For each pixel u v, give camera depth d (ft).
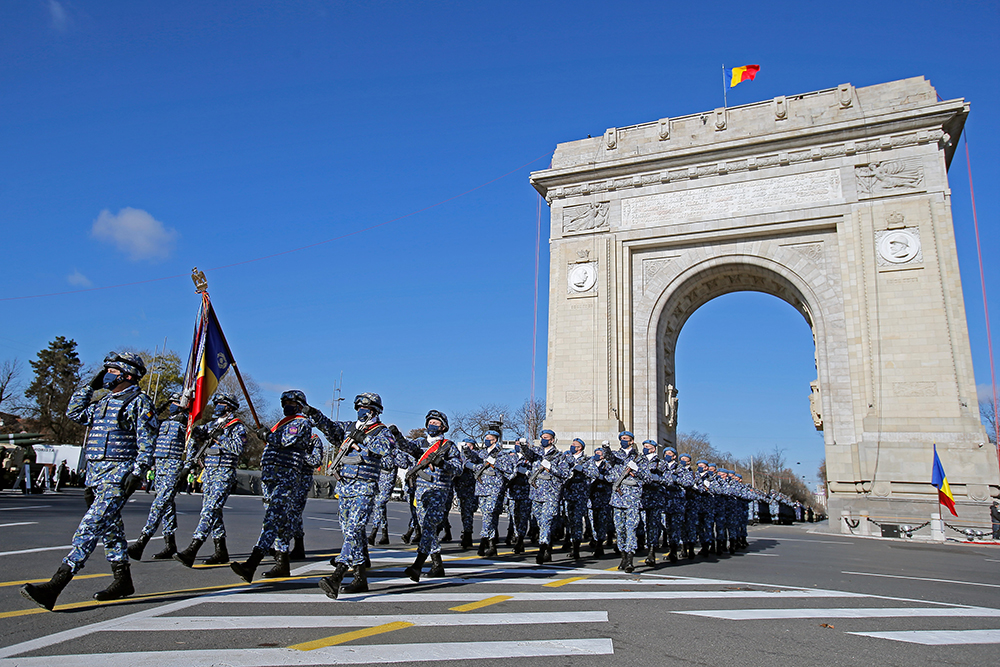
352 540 27.78
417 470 32.94
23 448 116.88
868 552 63.10
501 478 46.80
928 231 97.14
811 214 103.96
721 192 110.63
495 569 38.75
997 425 95.55
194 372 49.11
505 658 18.01
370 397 28.84
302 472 33.27
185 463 37.09
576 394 111.75
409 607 25.12
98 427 23.56
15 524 48.44
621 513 40.96
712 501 55.26
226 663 16.44
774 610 27.09
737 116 111.96
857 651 20.21
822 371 101.04
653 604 27.76
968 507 86.74
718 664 18.31
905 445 91.91
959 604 30.40
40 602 21.16
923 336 94.63
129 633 19.40
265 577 31.50
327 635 19.92
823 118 106.11
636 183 115.85
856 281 99.76
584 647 19.61
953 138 104.73
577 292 115.65
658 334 114.52
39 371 232.12
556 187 121.39
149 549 40.75
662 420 113.50
